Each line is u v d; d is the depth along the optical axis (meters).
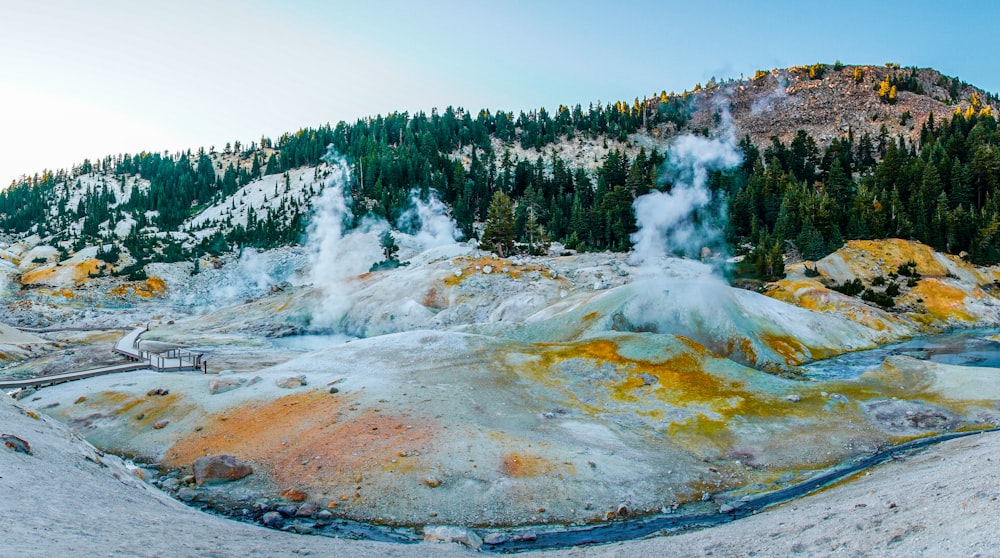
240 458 33.75
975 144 177.50
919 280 120.62
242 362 74.12
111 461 29.56
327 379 48.00
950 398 41.78
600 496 29.38
